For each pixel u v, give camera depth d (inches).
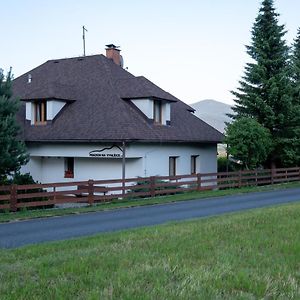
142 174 993.5
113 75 1182.9
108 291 218.1
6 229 496.7
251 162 1122.0
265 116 1234.0
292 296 216.8
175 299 205.9
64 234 460.1
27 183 818.8
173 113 1208.2
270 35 1235.2
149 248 328.5
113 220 564.7
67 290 220.1
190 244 341.7
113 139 934.4
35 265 277.9
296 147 1259.2
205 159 1236.5
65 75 1235.2
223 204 741.9
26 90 1209.4
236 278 243.1
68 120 1035.9
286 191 995.9
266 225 430.0
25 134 1040.2
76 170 1043.3
